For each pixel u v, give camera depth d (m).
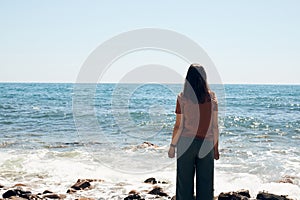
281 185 7.46
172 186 7.59
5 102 35.84
